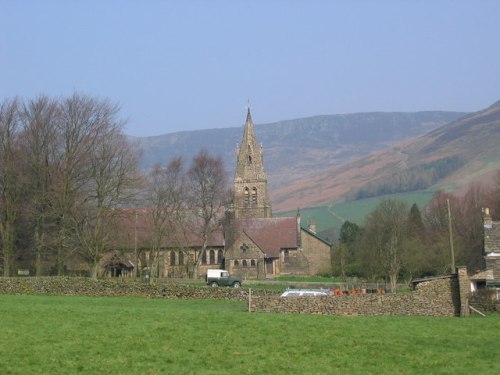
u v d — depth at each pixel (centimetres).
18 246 9881
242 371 3262
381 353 3719
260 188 16625
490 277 6362
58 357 3425
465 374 3284
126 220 10356
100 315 4884
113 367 3259
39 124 9544
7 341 3762
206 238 13700
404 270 10669
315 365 3422
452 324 4753
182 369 3259
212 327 4416
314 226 17925
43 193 9325
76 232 9138
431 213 15900
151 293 7000
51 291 7181
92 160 9431
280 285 10438
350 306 5516
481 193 16925
